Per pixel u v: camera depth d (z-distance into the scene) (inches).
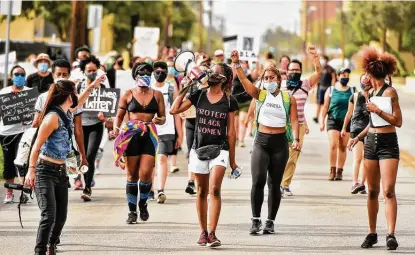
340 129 1433.3
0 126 1192.8
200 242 913.5
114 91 1225.4
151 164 1027.3
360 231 1005.2
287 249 899.4
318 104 2723.9
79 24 2832.2
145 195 1040.2
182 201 1216.8
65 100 796.6
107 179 1443.2
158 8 5019.7
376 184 906.1
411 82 4143.7
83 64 1251.8
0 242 926.4
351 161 1752.0
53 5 4325.8
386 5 4498.0
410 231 1006.4
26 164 811.4
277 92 976.9
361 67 900.0
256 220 979.3
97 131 1226.0
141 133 1016.9
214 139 898.7
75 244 916.6
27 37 5044.3
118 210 1136.8
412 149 1967.3
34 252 820.6
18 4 1626.5
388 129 890.1
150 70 1022.4
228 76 901.2
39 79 1323.8
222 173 895.1
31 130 967.6
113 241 934.4
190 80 904.9
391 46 4832.7
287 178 1267.2
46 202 787.4
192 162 903.7
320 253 880.9
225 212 1124.5
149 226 1023.6
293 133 987.3
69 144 806.5
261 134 975.6
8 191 1194.0
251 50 2100.1
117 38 5027.1
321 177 1497.3
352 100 1320.1
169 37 5738.2
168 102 1208.2
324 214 1119.0
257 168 973.2
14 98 1186.6
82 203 1192.2
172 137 1210.0
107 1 4817.9
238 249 898.1
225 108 899.4
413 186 1400.1
